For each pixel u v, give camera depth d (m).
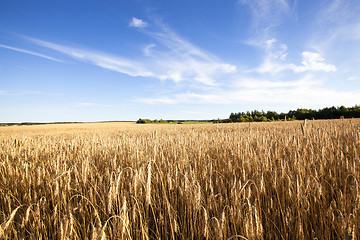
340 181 2.92
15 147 6.38
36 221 2.21
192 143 5.86
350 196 2.34
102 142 6.54
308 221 2.43
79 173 3.38
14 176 3.68
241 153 4.07
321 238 2.04
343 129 7.09
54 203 2.62
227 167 3.57
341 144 4.59
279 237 2.27
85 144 6.17
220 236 1.67
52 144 6.68
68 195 2.83
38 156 5.41
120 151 5.21
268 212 2.45
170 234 2.41
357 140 4.66
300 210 2.29
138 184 2.30
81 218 2.54
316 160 3.46
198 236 2.13
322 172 3.02
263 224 2.48
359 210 1.88
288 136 5.36
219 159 4.31
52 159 4.54
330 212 2.09
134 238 2.18
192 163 3.95
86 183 3.13
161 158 4.02
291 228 2.20
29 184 3.22
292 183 2.42
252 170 3.51
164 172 3.54
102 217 2.56
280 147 4.63
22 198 3.25
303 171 2.88
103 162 4.61
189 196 2.23
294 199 2.24
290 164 3.56
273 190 2.89
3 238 1.77
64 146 6.14
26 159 4.85
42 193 3.05
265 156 3.38
